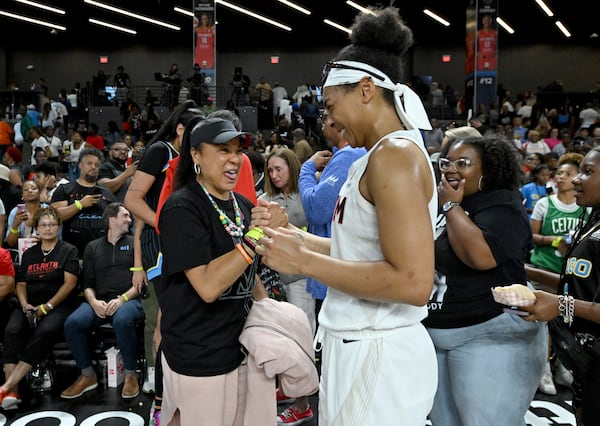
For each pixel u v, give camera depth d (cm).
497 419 186
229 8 1961
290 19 2106
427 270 118
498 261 183
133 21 2092
